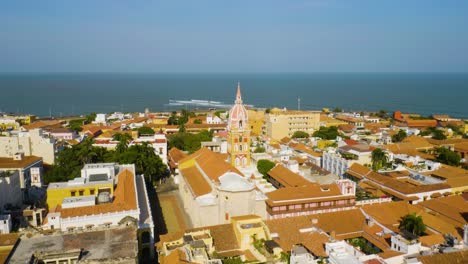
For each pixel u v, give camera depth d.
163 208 120.19
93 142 173.88
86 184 100.00
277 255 76.06
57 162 138.75
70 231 71.00
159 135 171.50
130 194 96.25
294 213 102.69
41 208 100.56
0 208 99.12
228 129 131.00
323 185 110.44
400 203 103.94
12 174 109.00
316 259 73.25
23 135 151.00
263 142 178.00
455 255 70.31
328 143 187.00
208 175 109.25
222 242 81.94
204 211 98.75
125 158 136.88
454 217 97.19
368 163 149.25
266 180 128.88
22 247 65.19
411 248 74.88
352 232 91.19
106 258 60.59
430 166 143.00
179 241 76.56
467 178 125.31
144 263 87.12
